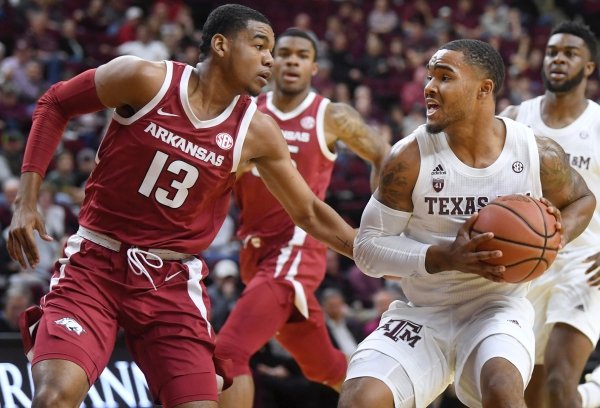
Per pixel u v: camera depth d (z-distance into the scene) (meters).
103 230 4.64
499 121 4.64
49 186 11.38
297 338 6.86
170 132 4.55
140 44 16.47
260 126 4.73
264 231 6.75
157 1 18.52
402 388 4.50
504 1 22.03
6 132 13.09
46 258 10.92
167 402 4.53
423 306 4.80
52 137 4.73
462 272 4.44
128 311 4.61
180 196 4.61
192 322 4.65
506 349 4.40
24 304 9.40
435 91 4.45
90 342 4.43
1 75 14.59
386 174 4.59
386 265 4.61
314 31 19.86
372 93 17.66
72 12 18.27
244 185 6.71
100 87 4.59
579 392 6.35
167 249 4.68
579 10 22.31
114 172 4.61
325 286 11.45
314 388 9.18
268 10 19.98
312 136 6.79
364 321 10.33
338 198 13.98
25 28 16.72
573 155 6.43
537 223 4.30
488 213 4.34
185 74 4.62
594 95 18.52
